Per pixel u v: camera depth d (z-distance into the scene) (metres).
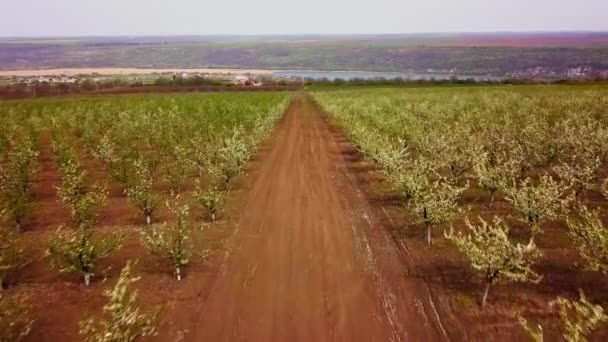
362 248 14.95
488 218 17.47
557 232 15.84
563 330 10.22
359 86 113.50
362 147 27.75
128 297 11.77
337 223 17.31
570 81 96.88
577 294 11.77
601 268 12.84
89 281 12.79
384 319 10.80
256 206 19.50
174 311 11.23
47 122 41.53
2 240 14.13
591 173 18.52
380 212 18.50
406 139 32.97
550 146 23.94
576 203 18.36
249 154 27.44
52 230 16.97
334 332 10.33
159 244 13.17
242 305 11.52
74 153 27.25
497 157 21.72
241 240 15.74
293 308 11.35
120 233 16.33
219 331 10.43
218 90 106.56
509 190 16.66
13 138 32.59
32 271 13.45
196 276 13.11
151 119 39.03
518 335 10.09
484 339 9.98
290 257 14.34
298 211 18.77
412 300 11.63
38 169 25.06
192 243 15.47
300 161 28.47
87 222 15.59
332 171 25.73
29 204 18.12
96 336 8.77
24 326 10.61
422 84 110.25
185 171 24.70
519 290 12.02
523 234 15.81
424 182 18.12
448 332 10.24
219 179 23.53
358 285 12.46
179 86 110.06
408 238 15.72
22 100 75.88
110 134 33.78
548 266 13.36
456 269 13.28
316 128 44.06
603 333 10.06
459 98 60.94
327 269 13.47
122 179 21.47
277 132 41.44
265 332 10.38
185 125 36.38
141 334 9.43
